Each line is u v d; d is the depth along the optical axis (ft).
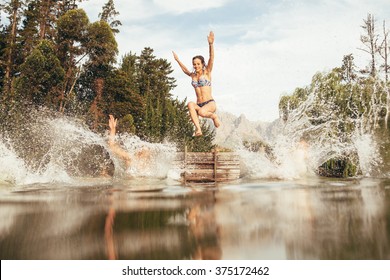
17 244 7.97
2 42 92.94
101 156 47.09
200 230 9.13
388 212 11.16
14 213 11.90
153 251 7.39
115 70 97.86
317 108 36.83
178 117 109.40
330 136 33.63
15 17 93.25
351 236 8.19
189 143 91.09
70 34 90.89
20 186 22.62
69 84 94.73
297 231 8.80
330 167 30.76
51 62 80.74
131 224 9.97
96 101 92.58
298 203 13.58
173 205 13.58
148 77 127.34
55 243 8.04
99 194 17.75
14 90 77.61
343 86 38.06
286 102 41.14
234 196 16.26
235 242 7.97
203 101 28.86
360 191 17.51
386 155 30.78
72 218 10.94
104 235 8.71
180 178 34.78
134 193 18.31
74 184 24.86
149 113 98.63
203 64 29.48
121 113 93.81
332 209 11.94
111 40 95.91
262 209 12.26
